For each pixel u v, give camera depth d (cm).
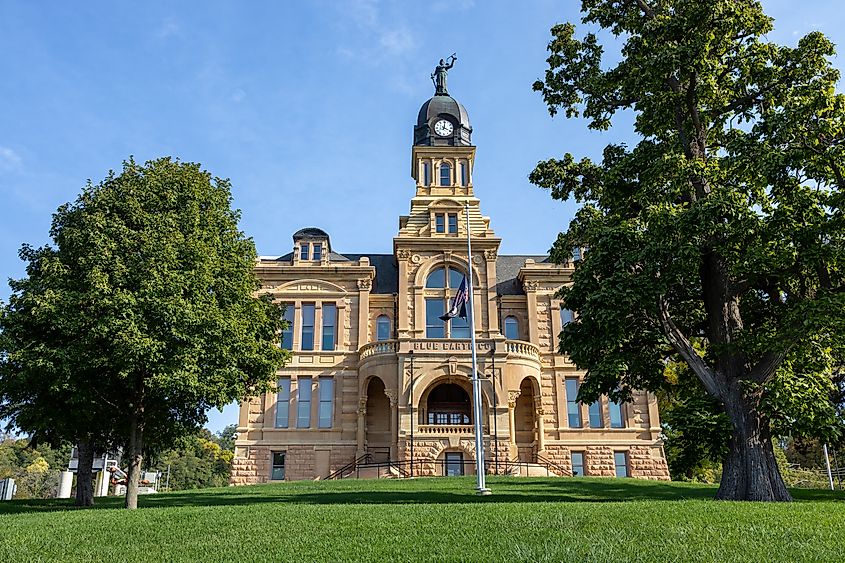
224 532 1475
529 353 4425
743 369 2208
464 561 1128
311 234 4897
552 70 2762
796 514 1522
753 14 2338
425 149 5234
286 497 2620
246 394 2902
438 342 4291
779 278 2259
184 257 2534
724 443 2111
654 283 2152
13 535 1497
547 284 4859
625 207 2550
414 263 4756
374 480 3550
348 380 4603
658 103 2519
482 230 4881
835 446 2186
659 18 2462
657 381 2453
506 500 2292
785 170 2083
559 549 1185
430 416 4497
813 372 2200
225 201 2984
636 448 4547
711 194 2112
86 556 1266
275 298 4731
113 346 2308
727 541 1237
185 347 2364
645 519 1469
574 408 4638
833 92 2158
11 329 2377
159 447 3097
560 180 2708
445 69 5775
